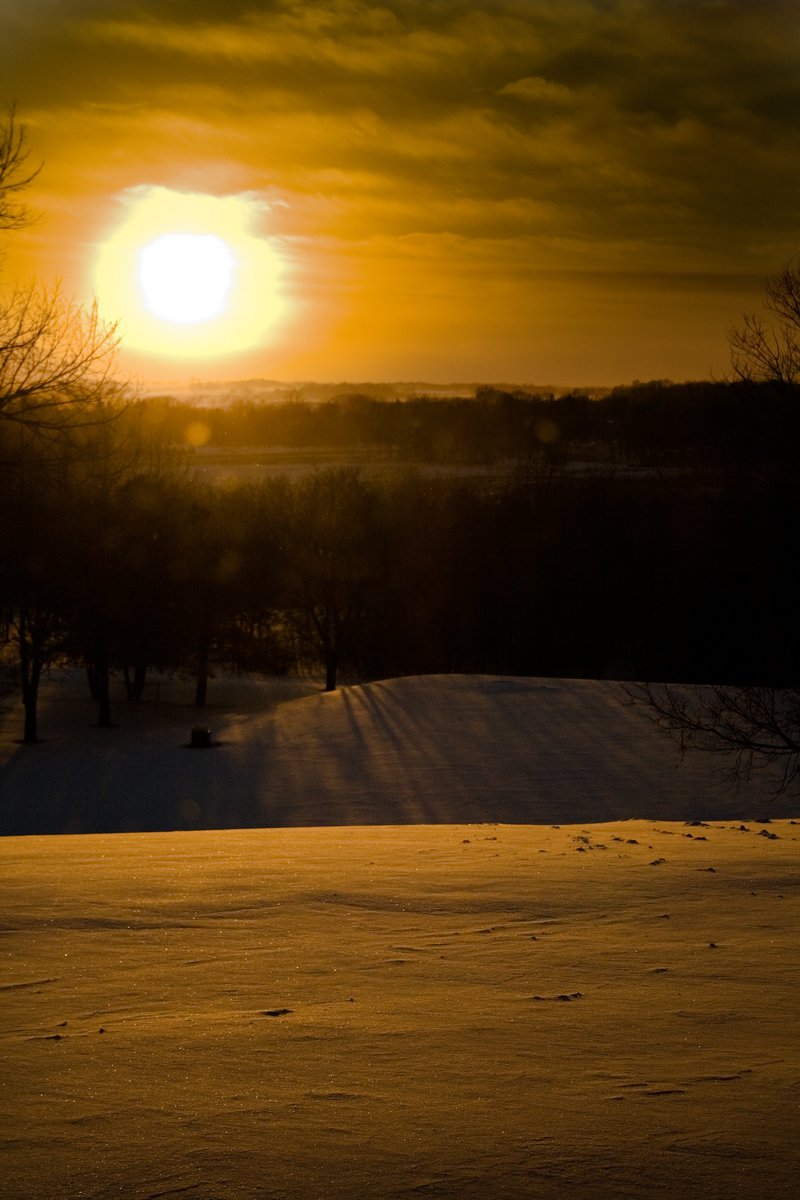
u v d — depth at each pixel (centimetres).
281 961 724
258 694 7219
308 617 7425
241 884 1005
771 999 631
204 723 5200
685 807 3228
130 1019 593
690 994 642
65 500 4259
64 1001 628
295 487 7931
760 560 2992
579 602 7644
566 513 7875
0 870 1109
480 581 7756
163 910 884
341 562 7100
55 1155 412
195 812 3356
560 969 702
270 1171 399
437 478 9581
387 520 7719
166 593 5844
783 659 3262
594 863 1146
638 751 3950
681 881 1016
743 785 3488
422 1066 514
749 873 1059
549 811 3216
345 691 5175
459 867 1121
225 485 8650
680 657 6025
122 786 3778
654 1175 395
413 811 3269
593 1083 491
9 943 770
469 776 3691
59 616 5128
